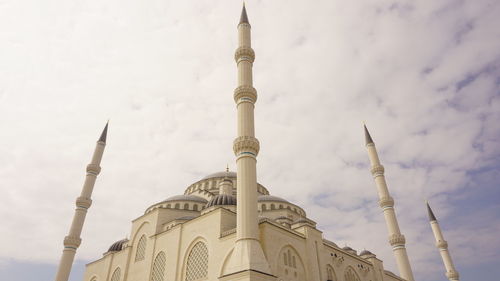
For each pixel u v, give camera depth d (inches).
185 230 1929.1
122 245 2603.3
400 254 2534.5
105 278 2396.7
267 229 1541.6
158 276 1957.4
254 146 1595.7
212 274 1596.9
